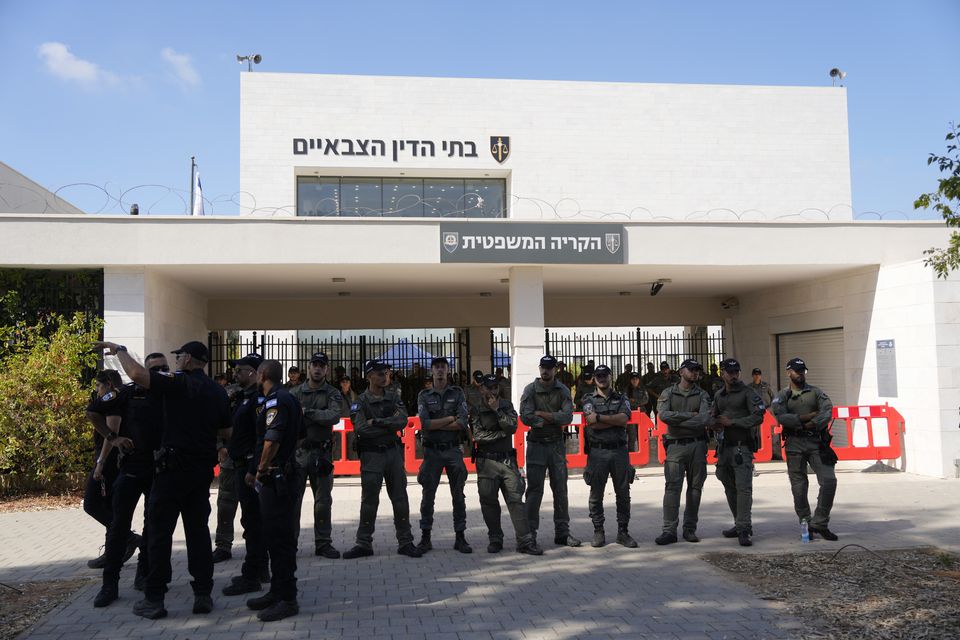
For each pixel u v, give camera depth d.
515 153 22.98
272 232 12.77
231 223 12.70
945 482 11.96
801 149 24.23
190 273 13.87
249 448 6.32
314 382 7.62
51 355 11.44
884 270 13.93
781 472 13.18
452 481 7.82
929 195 7.52
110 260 12.40
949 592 6.05
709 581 6.50
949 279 12.62
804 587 6.28
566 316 21.00
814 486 11.80
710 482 12.35
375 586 6.44
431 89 22.88
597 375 7.87
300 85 22.39
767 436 14.02
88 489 7.15
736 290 19.16
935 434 12.60
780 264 13.84
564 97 23.38
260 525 6.36
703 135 23.84
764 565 7.01
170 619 5.60
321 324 20.23
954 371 12.53
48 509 10.38
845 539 8.09
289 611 5.61
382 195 23.08
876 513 9.52
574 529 8.84
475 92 23.05
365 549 7.55
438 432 7.82
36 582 6.68
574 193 23.09
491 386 7.65
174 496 5.68
